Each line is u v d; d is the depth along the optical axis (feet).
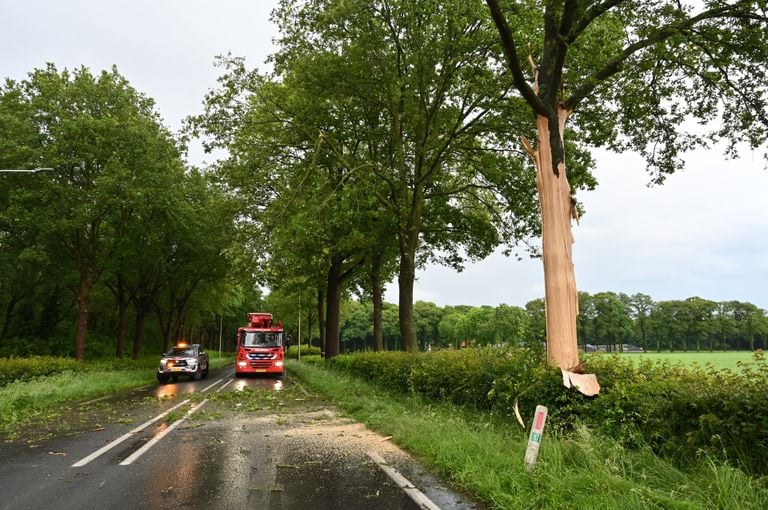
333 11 50.67
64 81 78.43
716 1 31.14
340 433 29.40
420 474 20.11
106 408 42.50
